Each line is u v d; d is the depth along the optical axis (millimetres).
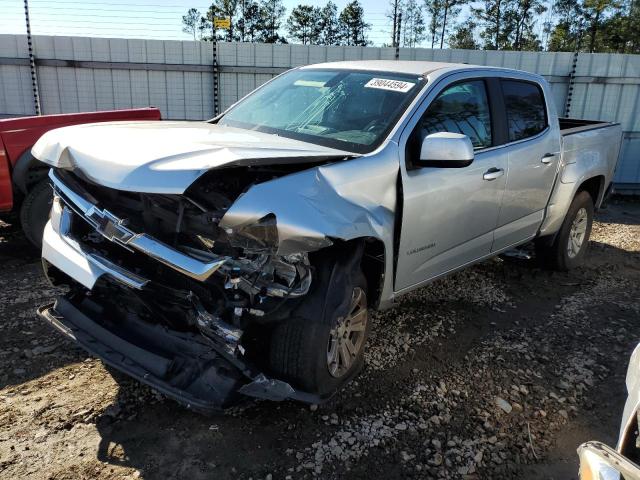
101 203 2945
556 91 10688
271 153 2793
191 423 3051
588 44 42844
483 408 3330
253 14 50094
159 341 2992
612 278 5762
